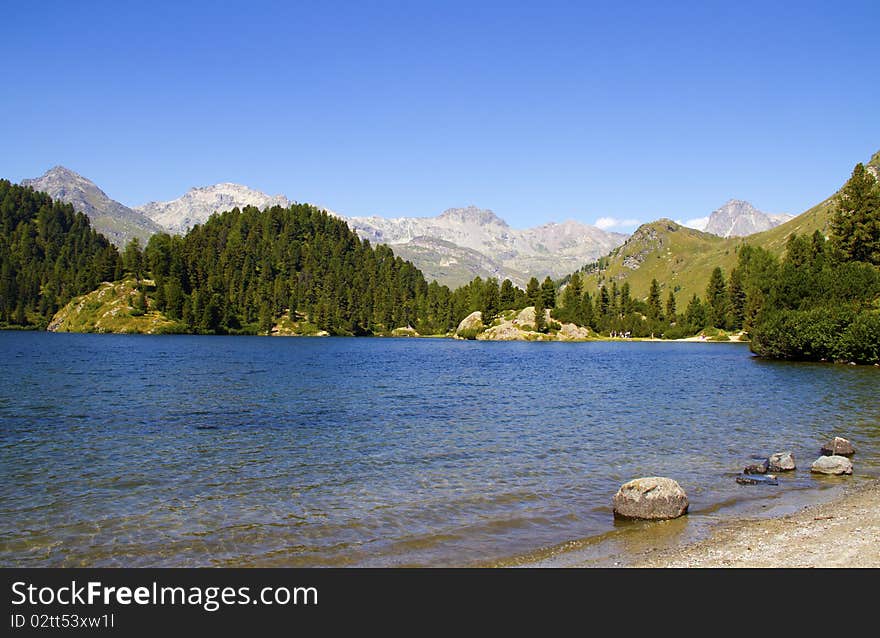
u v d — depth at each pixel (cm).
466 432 3541
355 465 2728
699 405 4725
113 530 1880
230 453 2975
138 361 9362
